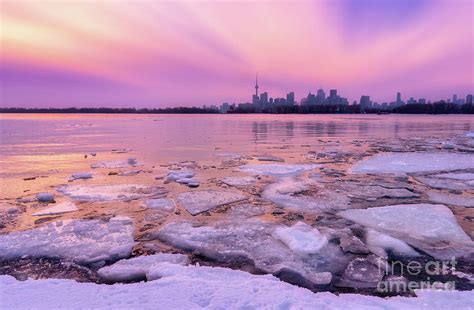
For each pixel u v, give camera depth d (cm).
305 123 4722
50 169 1138
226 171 1104
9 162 1284
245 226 574
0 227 584
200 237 527
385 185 889
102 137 2412
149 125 4203
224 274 385
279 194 799
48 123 4606
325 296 330
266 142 2089
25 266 436
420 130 3247
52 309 277
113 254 470
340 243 502
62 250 479
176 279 350
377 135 2648
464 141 2088
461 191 828
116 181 952
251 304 291
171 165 1223
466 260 452
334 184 905
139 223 604
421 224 583
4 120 5712
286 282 387
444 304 321
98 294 310
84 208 693
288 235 516
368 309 298
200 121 5575
